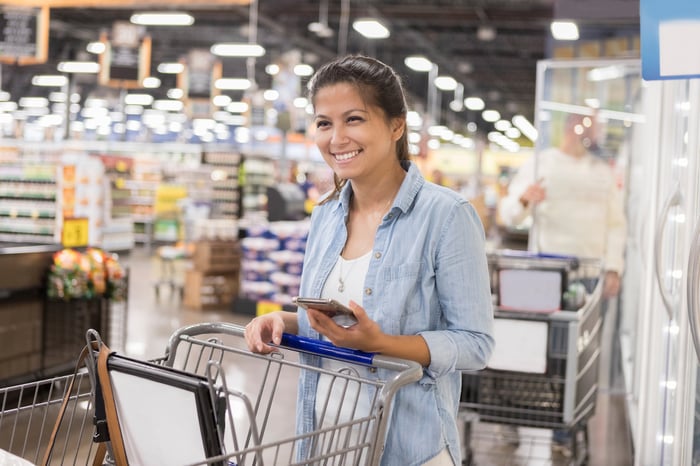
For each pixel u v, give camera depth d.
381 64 1.83
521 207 5.63
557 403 3.82
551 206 5.91
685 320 2.84
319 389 1.91
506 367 3.84
